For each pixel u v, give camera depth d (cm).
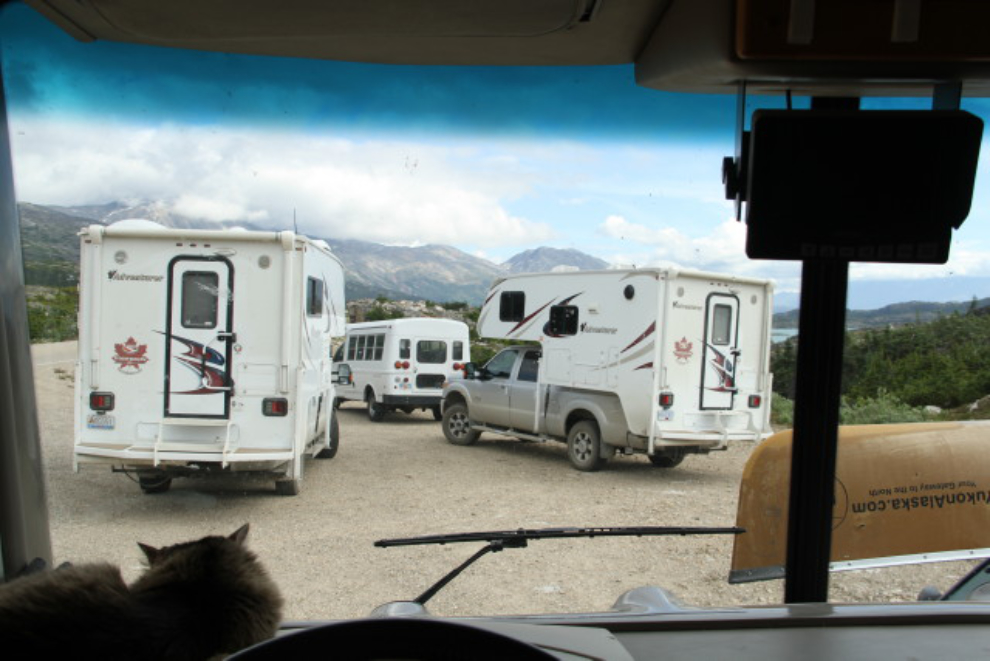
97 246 758
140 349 761
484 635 143
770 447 303
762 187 208
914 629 223
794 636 217
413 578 376
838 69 194
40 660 160
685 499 663
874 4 173
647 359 988
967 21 172
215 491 644
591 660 187
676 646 209
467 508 619
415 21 199
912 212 206
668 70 208
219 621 182
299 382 774
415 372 1678
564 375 1092
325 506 602
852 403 421
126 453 686
